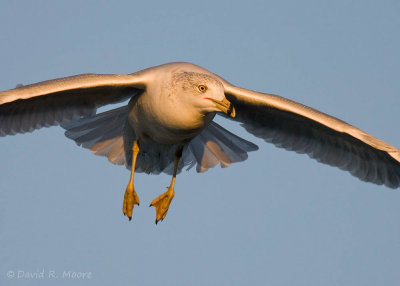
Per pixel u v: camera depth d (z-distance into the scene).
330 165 15.03
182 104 13.41
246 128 15.30
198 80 13.27
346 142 14.58
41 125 13.91
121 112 15.09
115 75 13.61
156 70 13.82
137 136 14.78
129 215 14.86
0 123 13.60
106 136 15.22
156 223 15.16
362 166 14.73
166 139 14.29
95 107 14.17
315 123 14.42
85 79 13.32
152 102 13.68
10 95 12.80
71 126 15.02
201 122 13.70
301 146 15.18
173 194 15.16
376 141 13.62
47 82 13.19
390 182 14.51
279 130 15.18
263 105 14.27
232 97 14.31
